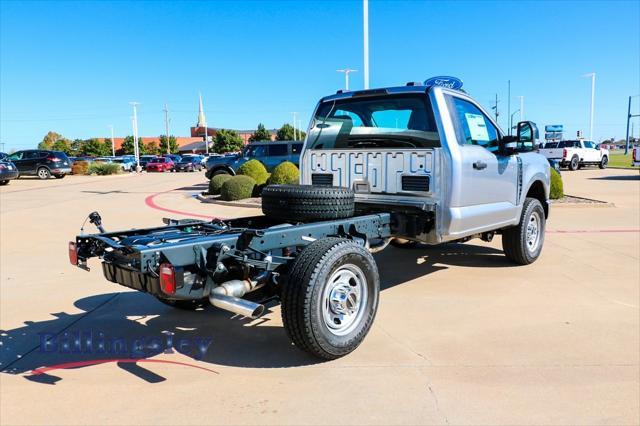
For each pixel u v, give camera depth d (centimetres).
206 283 372
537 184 698
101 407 323
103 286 602
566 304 516
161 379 361
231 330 457
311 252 372
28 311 512
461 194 507
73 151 10056
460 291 563
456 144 504
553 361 381
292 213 443
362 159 556
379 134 550
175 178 3341
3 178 2320
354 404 322
